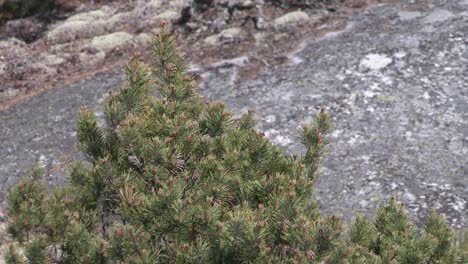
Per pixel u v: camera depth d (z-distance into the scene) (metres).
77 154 19.78
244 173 8.81
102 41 27.56
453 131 18.78
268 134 19.73
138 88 9.10
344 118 20.09
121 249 7.36
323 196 16.33
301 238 7.19
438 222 8.61
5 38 28.91
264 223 7.56
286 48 25.55
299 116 20.52
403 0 28.72
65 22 30.52
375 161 17.61
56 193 8.45
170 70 9.81
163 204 7.49
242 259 7.42
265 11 28.64
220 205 8.15
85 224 8.27
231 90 22.78
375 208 15.52
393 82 21.89
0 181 18.81
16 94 24.30
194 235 7.64
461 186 16.03
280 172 9.20
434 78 21.86
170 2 31.45
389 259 7.64
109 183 8.38
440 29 25.30
